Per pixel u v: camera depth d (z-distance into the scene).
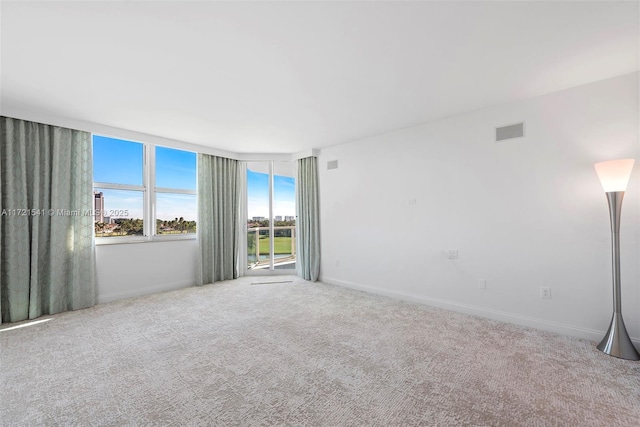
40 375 2.01
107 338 2.63
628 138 2.39
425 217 3.64
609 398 1.72
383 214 4.09
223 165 5.12
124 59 2.13
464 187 3.31
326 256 4.88
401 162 3.88
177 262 4.57
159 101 2.90
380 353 2.31
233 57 2.12
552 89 2.68
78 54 2.06
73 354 2.32
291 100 2.90
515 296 2.95
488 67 2.29
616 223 2.29
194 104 2.98
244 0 1.54
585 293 2.58
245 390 1.83
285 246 5.72
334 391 1.82
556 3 1.59
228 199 5.16
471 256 3.25
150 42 1.93
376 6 1.60
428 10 1.64
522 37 1.91
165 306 3.58
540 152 2.81
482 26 1.79
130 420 1.57
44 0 1.52
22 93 2.69
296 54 2.09
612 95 2.46
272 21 1.72
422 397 1.75
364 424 1.53
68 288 3.45
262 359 2.23
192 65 2.23
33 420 1.57
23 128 3.11
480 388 1.83
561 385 1.85
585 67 2.30
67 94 2.72
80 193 3.51
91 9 1.60
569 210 2.66
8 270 3.05
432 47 2.02
